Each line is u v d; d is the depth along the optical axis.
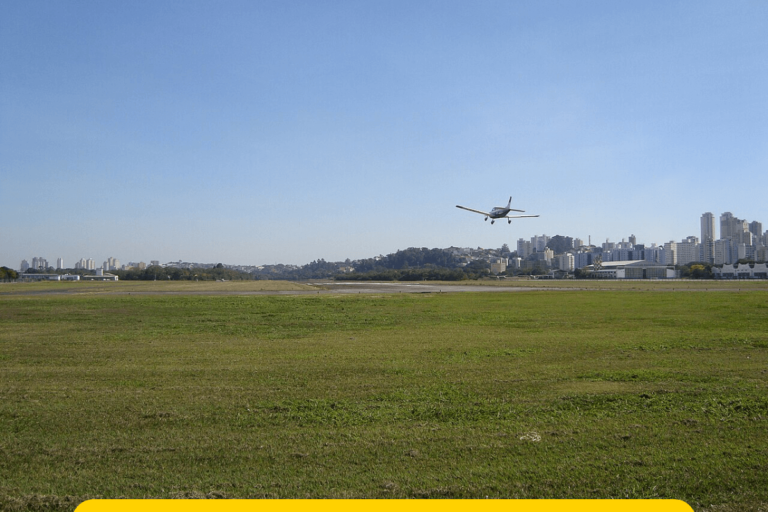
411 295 53.59
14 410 10.06
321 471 7.00
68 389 11.98
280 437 8.41
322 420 9.38
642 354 16.58
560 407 10.10
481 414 9.67
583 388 11.70
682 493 6.25
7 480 6.76
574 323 26.56
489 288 77.38
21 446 8.02
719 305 35.94
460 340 20.53
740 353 16.59
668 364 14.67
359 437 8.38
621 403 10.29
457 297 49.38
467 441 8.12
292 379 13.01
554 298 46.59
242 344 19.94
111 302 43.56
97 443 8.16
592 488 6.43
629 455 7.42
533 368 14.30
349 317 31.03
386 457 7.48
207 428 8.92
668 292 54.97
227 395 11.31
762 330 22.66
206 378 13.23
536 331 23.58
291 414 9.75
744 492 6.21
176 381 12.88
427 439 8.24
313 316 31.78
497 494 6.31
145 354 17.44
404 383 12.41
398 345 19.20
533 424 9.00
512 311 34.00
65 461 7.41
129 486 6.57
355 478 6.77
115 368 14.76
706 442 7.90
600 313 31.80
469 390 11.62
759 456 7.29
